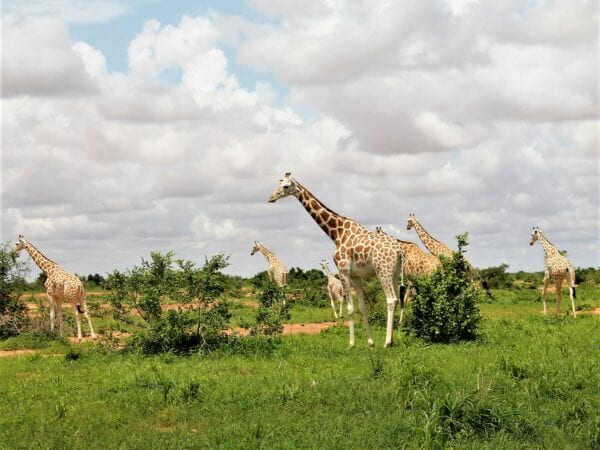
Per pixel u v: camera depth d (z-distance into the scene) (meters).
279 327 16.34
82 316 25.42
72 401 10.84
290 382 11.09
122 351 15.66
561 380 10.30
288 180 15.98
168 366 13.33
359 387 10.50
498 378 10.54
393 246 15.04
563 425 8.54
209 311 15.17
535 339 15.31
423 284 15.81
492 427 8.41
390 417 8.84
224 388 10.88
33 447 8.38
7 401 11.03
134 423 9.38
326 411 9.48
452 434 8.28
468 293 15.77
